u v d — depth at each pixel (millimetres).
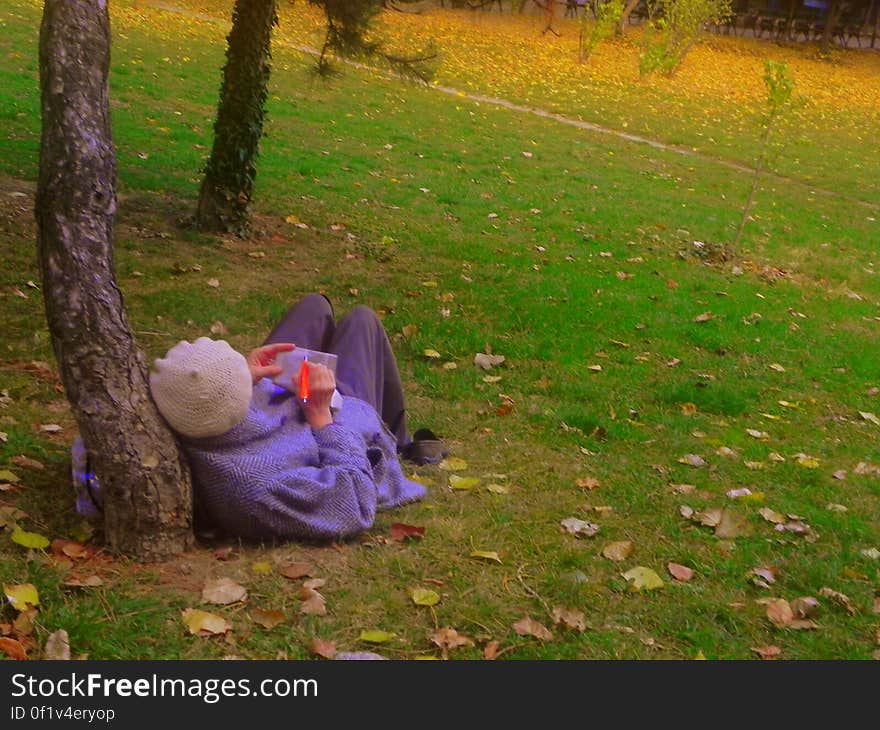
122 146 12430
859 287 11164
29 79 15320
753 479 5465
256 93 9367
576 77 26344
